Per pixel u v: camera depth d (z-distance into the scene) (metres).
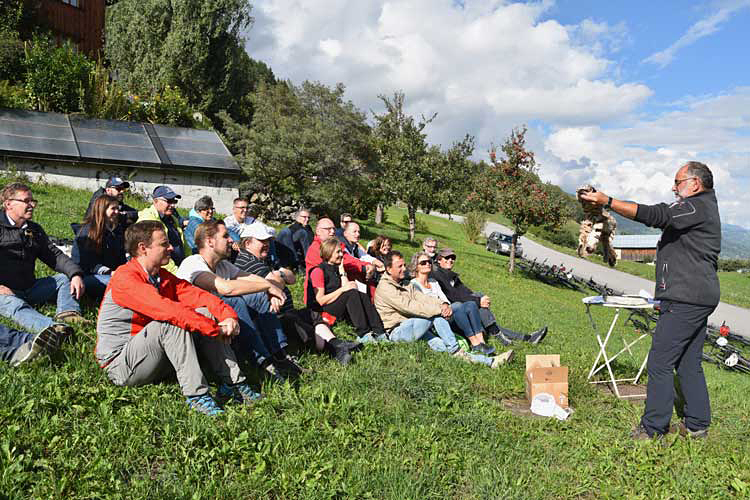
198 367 4.02
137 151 16.38
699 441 4.87
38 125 15.84
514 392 5.79
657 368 4.84
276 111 19.62
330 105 19.23
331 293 6.59
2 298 4.98
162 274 4.32
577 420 5.23
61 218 10.92
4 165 14.02
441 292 8.02
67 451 3.17
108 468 3.07
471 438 4.31
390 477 3.50
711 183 4.76
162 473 3.20
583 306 19.89
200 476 3.25
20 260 5.30
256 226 6.32
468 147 27.31
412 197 26.72
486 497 3.51
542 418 5.12
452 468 3.83
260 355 4.90
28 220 5.37
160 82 26.41
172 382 4.32
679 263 4.73
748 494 4.01
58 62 18.14
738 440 5.23
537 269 27.41
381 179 26.50
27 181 14.10
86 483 2.93
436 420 4.50
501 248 37.84
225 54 28.91
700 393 4.97
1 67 18.11
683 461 4.46
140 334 3.98
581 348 9.38
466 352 6.75
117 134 16.98
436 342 6.78
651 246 61.59
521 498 3.56
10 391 3.57
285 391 4.55
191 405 3.98
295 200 18.59
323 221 8.45
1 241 5.18
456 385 5.45
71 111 18.06
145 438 3.46
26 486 2.88
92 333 5.02
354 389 4.86
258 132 18.38
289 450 3.67
